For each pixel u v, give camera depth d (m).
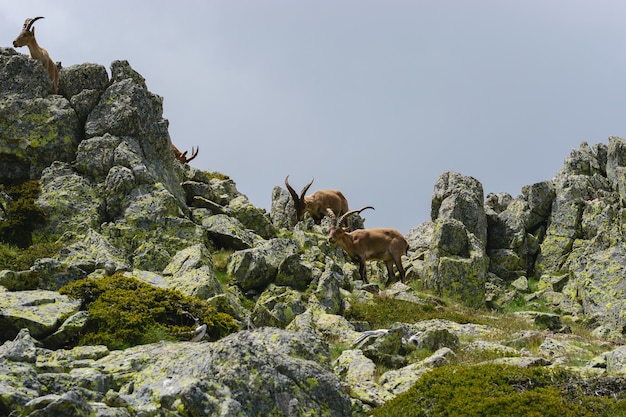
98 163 93.44
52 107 98.56
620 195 130.00
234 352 41.72
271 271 86.06
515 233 130.12
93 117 99.19
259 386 40.47
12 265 76.75
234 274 84.81
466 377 49.19
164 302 64.81
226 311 71.50
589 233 127.56
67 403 34.28
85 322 59.47
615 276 104.75
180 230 88.88
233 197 118.00
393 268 117.62
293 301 79.56
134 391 41.19
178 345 49.31
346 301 86.75
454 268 108.12
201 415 37.31
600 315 101.44
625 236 119.75
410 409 47.19
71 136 97.81
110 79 106.12
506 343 72.19
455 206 128.62
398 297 95.56
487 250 130.75
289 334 48.38
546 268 126.81
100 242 80.69
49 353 47.59
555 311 109.25
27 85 100.00
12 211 86.38
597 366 59.22
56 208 87.81
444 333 67.94
